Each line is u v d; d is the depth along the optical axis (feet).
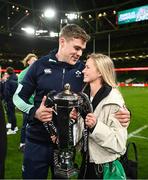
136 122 27.20
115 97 6.81
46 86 7.52
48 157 7.52
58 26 123.75
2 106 6.55
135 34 124.06
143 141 19.90
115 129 6.60
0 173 6.39
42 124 7.43
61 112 5.57
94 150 6.79
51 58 7.62
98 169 6.86
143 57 127.24
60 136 5.69
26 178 7.68
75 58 7.39
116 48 128.67
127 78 123.95
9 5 116.06
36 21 123.85
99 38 123.85
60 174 5.72
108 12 126.72
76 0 122.11
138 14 114.11
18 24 120.88
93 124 6.23
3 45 120.98
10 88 22.17
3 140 6.43
